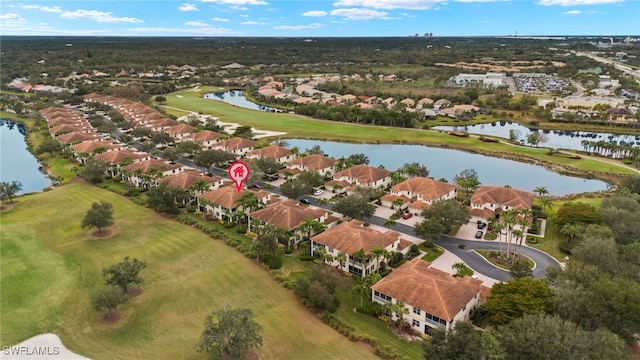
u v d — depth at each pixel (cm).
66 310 6981
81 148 15862
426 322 6456
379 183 13162
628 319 5841
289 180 12762
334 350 6141
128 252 8962
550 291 6512
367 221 10825
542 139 18900
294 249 9288
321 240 8706
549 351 4981
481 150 18038
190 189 11412
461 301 6544
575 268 6950
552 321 5381
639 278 6775
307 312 7056
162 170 13312
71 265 8381
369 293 7444
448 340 5241
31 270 8162
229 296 7450
